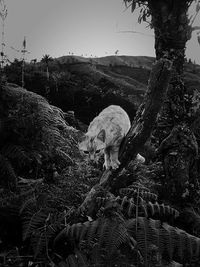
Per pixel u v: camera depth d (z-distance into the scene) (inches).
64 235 102.6
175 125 142.4
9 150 123.9
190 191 139.3
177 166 137.0
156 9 136.4
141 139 103.3
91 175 131.7
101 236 90.3
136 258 96.0
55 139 136.5
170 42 137.7
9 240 106.3
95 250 91.9
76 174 128.8
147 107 102.4
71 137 154.0
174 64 139.2
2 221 106.7
